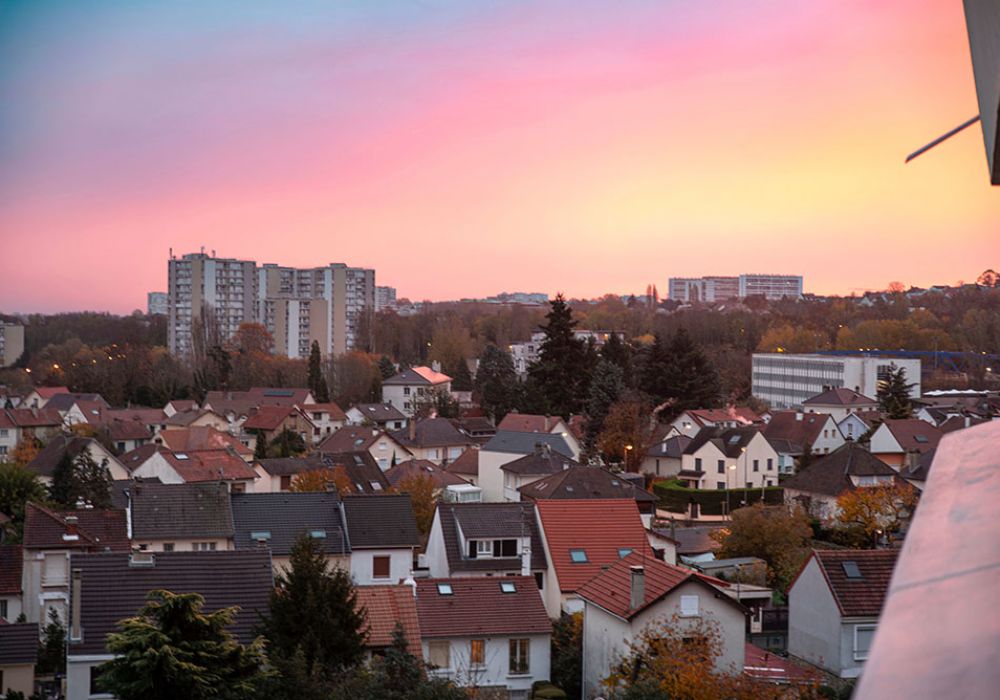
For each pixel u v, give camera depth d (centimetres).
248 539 4194
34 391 11569
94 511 4456
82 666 2605
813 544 5012
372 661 2373
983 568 198
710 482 7238
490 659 3016
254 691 1964
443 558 4031
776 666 2602
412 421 9275
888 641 177
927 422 7469
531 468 6656
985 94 341
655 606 2553
